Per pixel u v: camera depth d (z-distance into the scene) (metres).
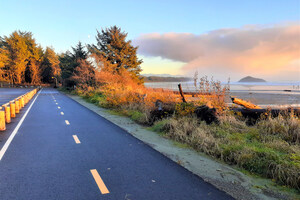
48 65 107.75
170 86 18.69
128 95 16.41
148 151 5.78
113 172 4.33
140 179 3.99
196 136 6.71
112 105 16.48
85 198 3.29
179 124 7.84
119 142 6.72
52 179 4.00
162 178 4.04
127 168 4.55
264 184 3.81
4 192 3.49
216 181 3.92
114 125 9.63
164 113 9.87
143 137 7.37
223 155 5.21
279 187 3.70
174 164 4.79
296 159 4.49
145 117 10.27
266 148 5.36
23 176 4.14
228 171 4.40
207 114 8.39
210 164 4.81
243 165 4.65
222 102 9.68
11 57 88.38
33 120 11.03
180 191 3.52
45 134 7.87
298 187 3.63
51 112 14.23
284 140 6.20
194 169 4.50
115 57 43.59
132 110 13.28
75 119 11.32
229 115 8.59
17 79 91.06
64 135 7.70
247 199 3.27
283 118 8.11
